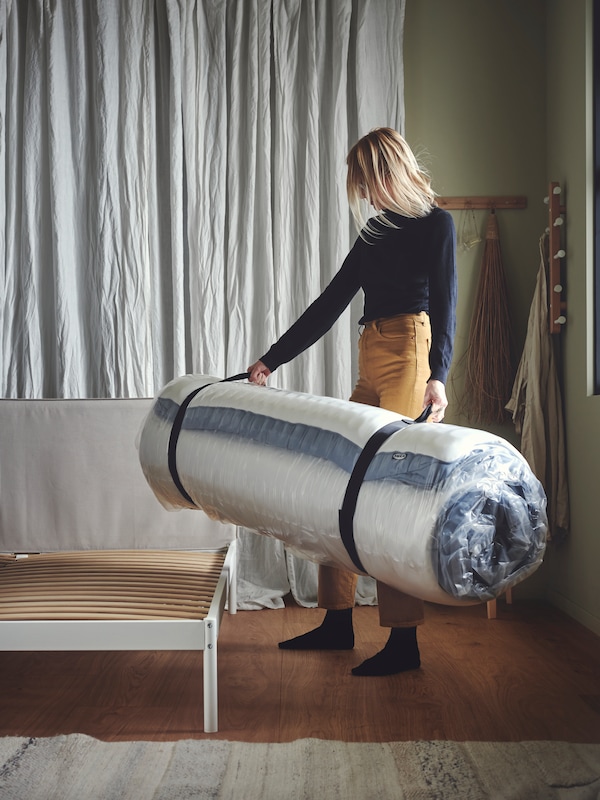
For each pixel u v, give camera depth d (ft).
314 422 5.95
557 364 10.18
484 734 5.71
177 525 8.98
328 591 7.84
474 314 10.57
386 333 7.09
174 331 10.21
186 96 10.21
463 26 10.68
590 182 9.24
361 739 5.64
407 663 7.23
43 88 10.16
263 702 6.42
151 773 5.03
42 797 4.71
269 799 4.68
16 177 10.16
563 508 9.78
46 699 6.53
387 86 10.41
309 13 10.36
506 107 10.64
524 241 10.64
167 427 7.17
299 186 10.47
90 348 10.28
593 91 9.23
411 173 7.07
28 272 10.08
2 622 5.91
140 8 10.17
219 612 6.49
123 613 6.12
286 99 10.36
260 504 6.13
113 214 10.12
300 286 10.46
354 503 5.44
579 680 6.98
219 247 10.25
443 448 5.20
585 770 5.00
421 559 5.11
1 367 10.00
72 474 8.96
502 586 5.44
